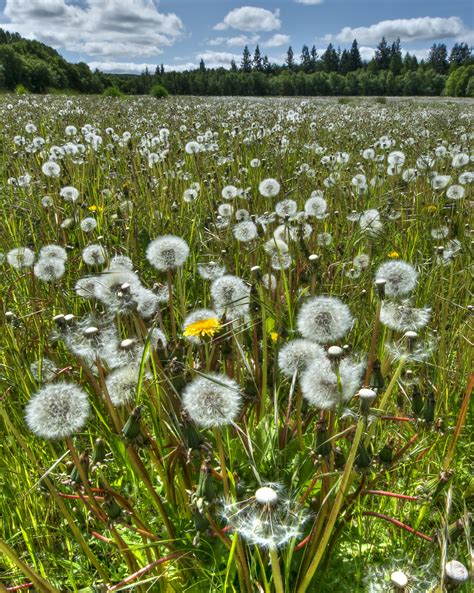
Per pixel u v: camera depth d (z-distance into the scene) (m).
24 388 0.60
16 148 1.80
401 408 0.60
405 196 1.23
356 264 0.82
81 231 1.00
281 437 0.51
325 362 0.41
